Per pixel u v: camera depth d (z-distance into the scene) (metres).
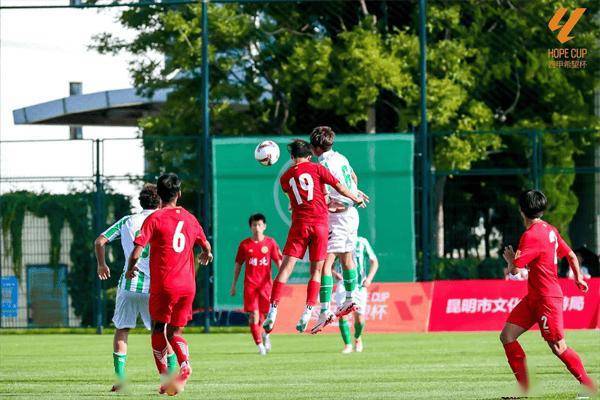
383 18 82.44
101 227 66.12
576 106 81.00
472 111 79.38
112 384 34.97
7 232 66.75
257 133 80.25
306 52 77.38
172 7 80.19
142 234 28.81
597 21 80.19
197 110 80.50
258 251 48.72
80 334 66.25
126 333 33.16
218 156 63.38
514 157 80.31
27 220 66.75
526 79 80.81
